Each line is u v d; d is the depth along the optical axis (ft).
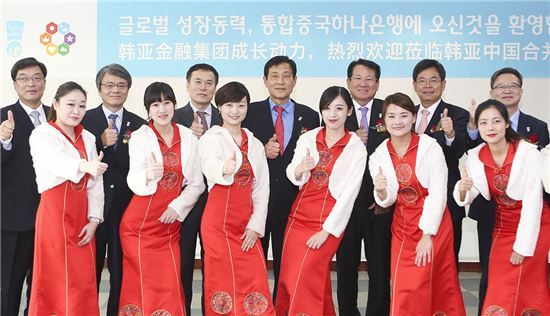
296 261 9.25
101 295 12.74
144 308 8.96
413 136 9.21
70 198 8.78
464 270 15.28
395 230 9.30
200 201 9.84
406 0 13.78
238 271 9.07
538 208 8.76
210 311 9.14
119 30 13.98
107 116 10.29
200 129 10.21
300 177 9.29
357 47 13.85
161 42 13.93
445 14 13.74
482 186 9.18
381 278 9.95
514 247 8.86
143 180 8.76
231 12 13.89
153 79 13.96
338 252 10.18
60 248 8.71
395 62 13.79
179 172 9.18
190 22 13.91
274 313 9.12
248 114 10.47
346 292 10.19
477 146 9.87
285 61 10.46
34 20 14.07
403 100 9.02
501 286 9.07
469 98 13.76
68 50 14.06
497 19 13.69
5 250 9.43
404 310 8.91
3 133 9.05
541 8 13.61
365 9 13.80
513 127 11.05
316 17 13.89
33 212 9.50
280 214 10.11
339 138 9.45
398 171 9.10
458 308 9.07
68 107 8.79
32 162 9.53
